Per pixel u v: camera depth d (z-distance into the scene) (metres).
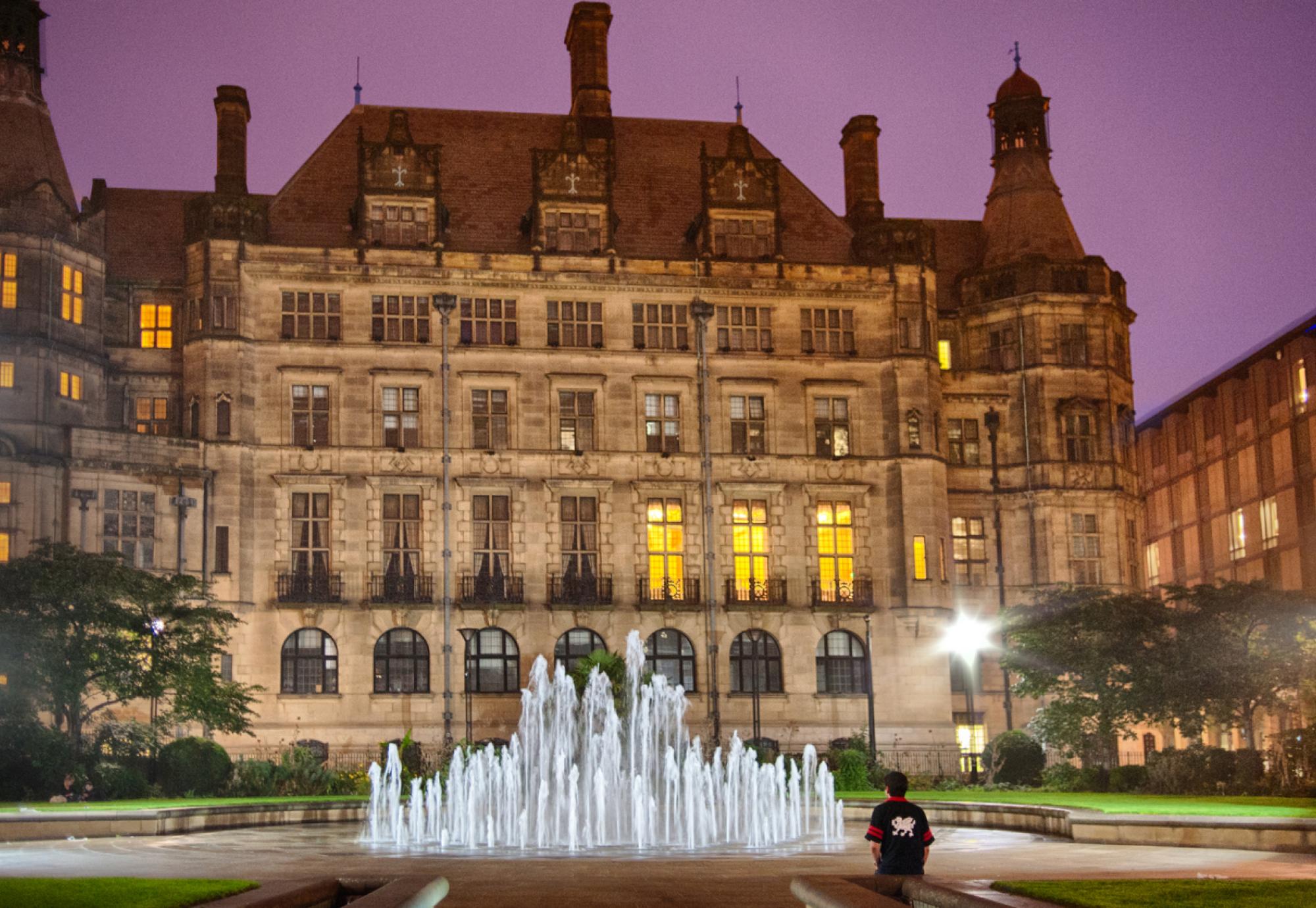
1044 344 79.56
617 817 50.00
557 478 72.00
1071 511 78.12
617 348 73.81
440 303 70.62
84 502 65.12
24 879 21.41
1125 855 29.98
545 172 74.62
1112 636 58.75
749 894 23.34
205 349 69.69
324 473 70.12
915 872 19.59
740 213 76.12
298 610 68.69
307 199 74.50
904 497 74.25
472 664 70.12
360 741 68.19
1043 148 84.06
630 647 69.50
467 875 27.20
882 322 76.06
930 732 72.62
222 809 41.28
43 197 67.56
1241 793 50.75
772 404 74.69
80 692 53.56
